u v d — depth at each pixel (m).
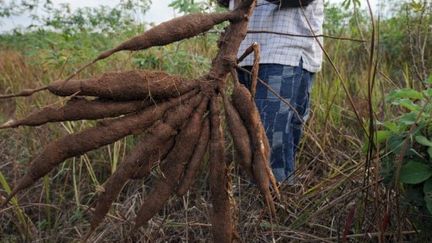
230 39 1.91
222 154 1.85
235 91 1.83
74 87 1.72
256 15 2.84
